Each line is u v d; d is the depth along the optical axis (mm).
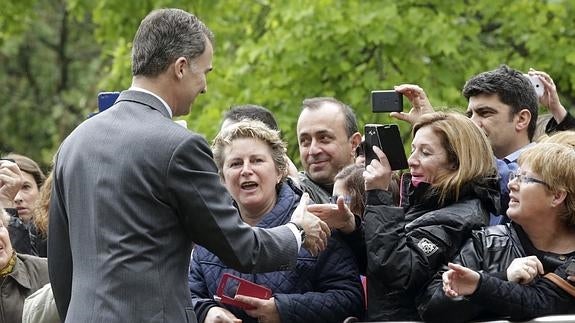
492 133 7723
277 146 6980
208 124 14602
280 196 6918
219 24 16453
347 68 14328
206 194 6098
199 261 6895
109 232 6047
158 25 6309
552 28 15227
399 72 14578
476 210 6398
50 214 6379
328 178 8016
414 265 6230
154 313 6008
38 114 26797
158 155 6078
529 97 7785
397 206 6832
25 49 27328
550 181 6129
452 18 15055
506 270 6152
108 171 6098
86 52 27234
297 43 14469
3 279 7875
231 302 6539
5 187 8523
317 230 6453
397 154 6414
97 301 6000
